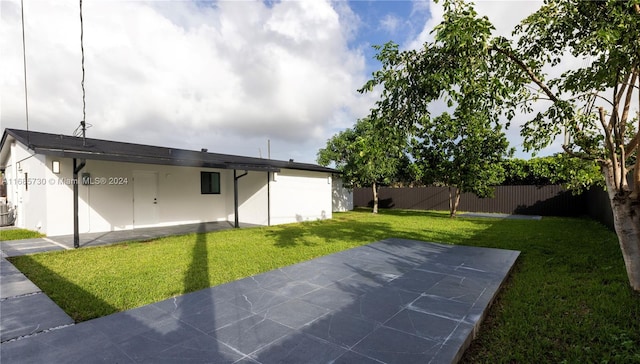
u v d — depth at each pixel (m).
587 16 3.33
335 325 2.88
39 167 8.78
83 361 2.30
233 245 7.27
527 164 15.18
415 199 19.83
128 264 5.44
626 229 3.82
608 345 2.55
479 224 11.31
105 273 4.86
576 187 5.16
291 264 5.38
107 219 9.59
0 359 2.32
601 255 5.75
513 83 3.86
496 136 11.55
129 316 3.15
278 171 11.71
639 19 2.51
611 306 3.31
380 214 16.31
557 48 3.92
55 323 2.98
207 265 5.36
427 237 8.44
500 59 3.68
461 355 2.47
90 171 9.23
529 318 3.12
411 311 3.19
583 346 2.56
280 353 2.39
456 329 2.76
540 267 5.11
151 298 3.74
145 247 7.02
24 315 3.16
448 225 11.13
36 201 9.13
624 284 4.02
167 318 3.09
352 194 21.36
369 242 7.56
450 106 3.03
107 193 9.60
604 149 4.11
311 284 4.18
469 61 2.98
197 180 12.21
